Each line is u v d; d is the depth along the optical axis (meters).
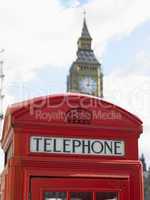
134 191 5.89
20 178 5.56
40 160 5.66
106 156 5.90
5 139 6.64
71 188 5.68
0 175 6.99
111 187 5.82
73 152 5.80
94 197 5.72
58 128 5.82
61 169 5.69
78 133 5.87
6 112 6.49
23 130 5.72
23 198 5.51
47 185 5.61
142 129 6.13
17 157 5.61
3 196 6.32
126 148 6.01
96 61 174.88
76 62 174.12
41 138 5.75
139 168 5.98
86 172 5.76
